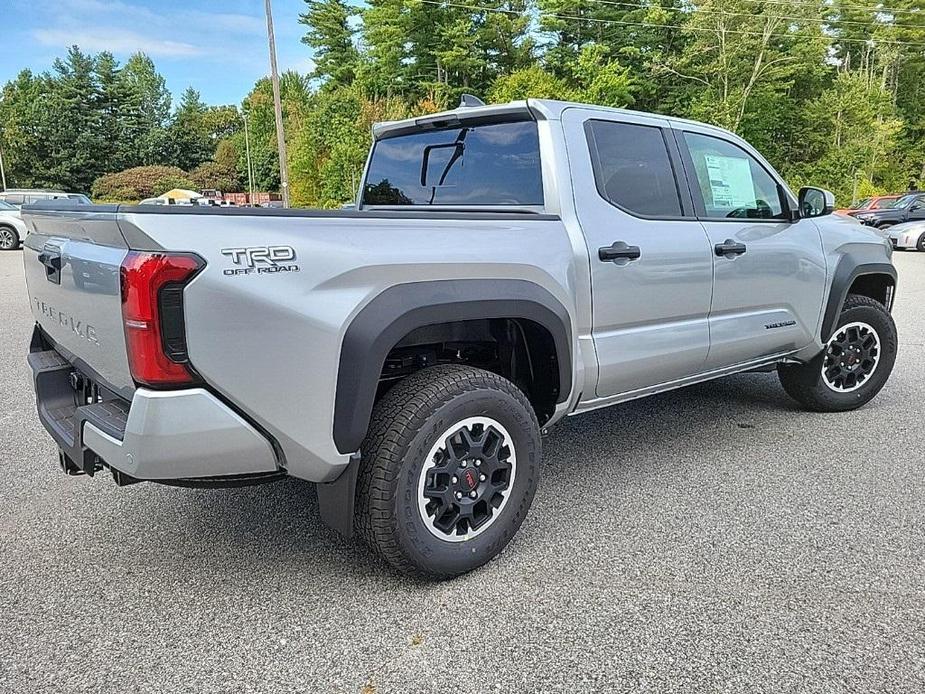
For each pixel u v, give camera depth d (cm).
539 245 279
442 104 3741
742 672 206
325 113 3394
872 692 197
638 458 386
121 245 201
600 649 217
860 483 347
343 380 223
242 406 207
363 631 227
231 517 312
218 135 9012
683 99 4122
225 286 198
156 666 210
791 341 415
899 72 4806
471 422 253
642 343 327
